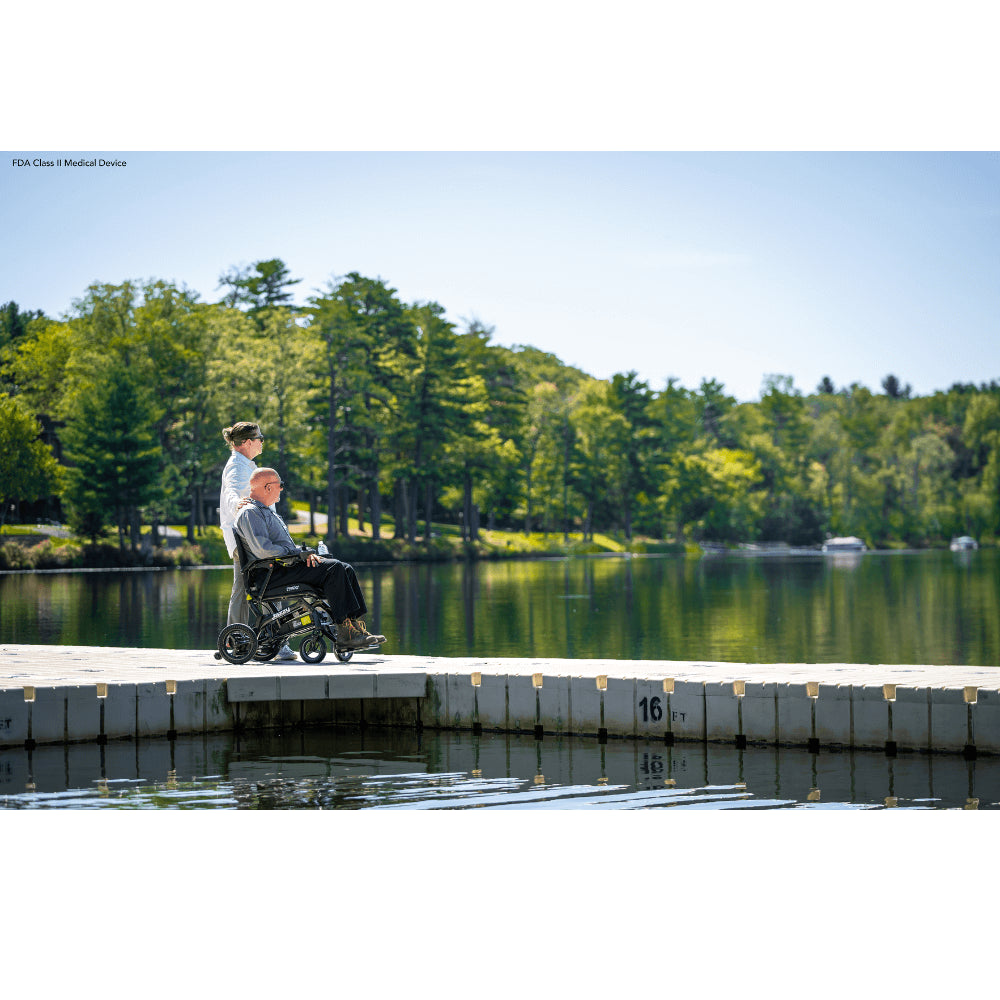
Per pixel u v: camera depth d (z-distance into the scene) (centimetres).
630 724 1058
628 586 4444
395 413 8031
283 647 1189
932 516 13225
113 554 5916
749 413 14688
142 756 996
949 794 852
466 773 934
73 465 7150
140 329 6706
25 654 1280
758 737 1015
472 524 9331
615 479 10719
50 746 1022
